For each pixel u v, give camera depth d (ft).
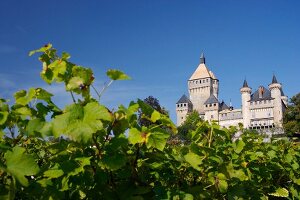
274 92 466.29
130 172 8.20
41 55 8.94
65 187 7.14
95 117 6.75
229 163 11.34
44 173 6.99
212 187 10.48
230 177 10.55
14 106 7.98
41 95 8.18
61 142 7.95
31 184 7.05
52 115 8.15
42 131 6.82
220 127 12.90
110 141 7.59
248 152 14.70
